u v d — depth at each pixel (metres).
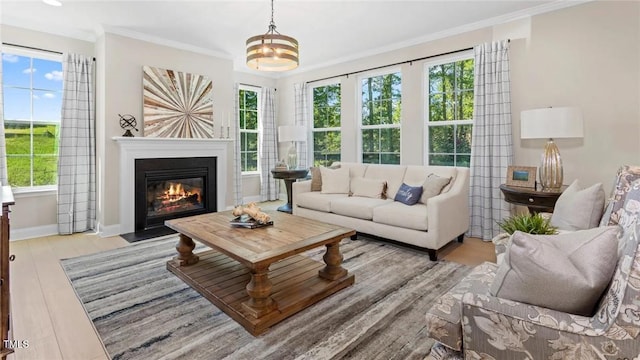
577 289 1.07
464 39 4.11
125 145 4.12
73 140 4.12
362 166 4.61
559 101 3.46
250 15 3.67
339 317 2.13
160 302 2.34
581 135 2.88
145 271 2.92
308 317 2.13
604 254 1.11
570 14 3.36
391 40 4.56
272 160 6.56
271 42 2.64
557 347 1.06
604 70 3.20
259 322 1.95
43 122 4.10
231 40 4.52
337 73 5.57
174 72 4.59
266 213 3.05
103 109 4.06
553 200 2.94
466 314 1.23
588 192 2.13
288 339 1.90
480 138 3.93
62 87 4.12
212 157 5.02
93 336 1.93
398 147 4.95
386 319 2.10
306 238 2.37
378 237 3.79
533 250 1.15
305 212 4.41
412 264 3.07
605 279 1.08
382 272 2.87
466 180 3.67
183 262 2.86
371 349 1.80
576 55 3.34
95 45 4.32
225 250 2.13
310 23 3.92
